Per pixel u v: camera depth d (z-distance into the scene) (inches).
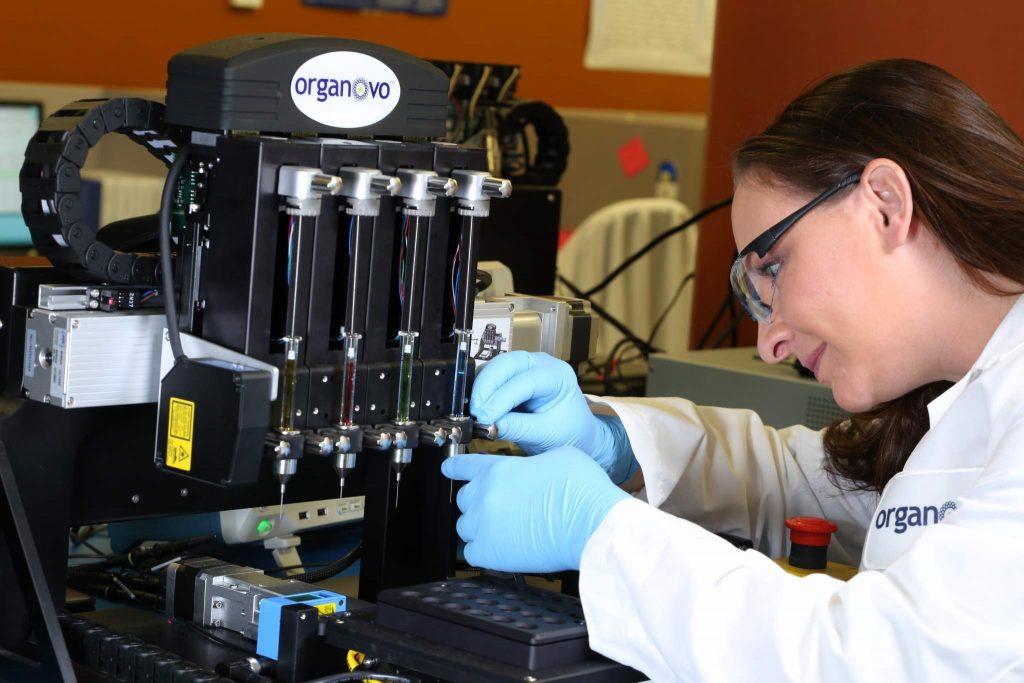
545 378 52.0
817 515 66.7
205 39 175.5
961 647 36.4
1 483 44.6
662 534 42.3
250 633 47.1
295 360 42.3
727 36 112.3
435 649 41.1
